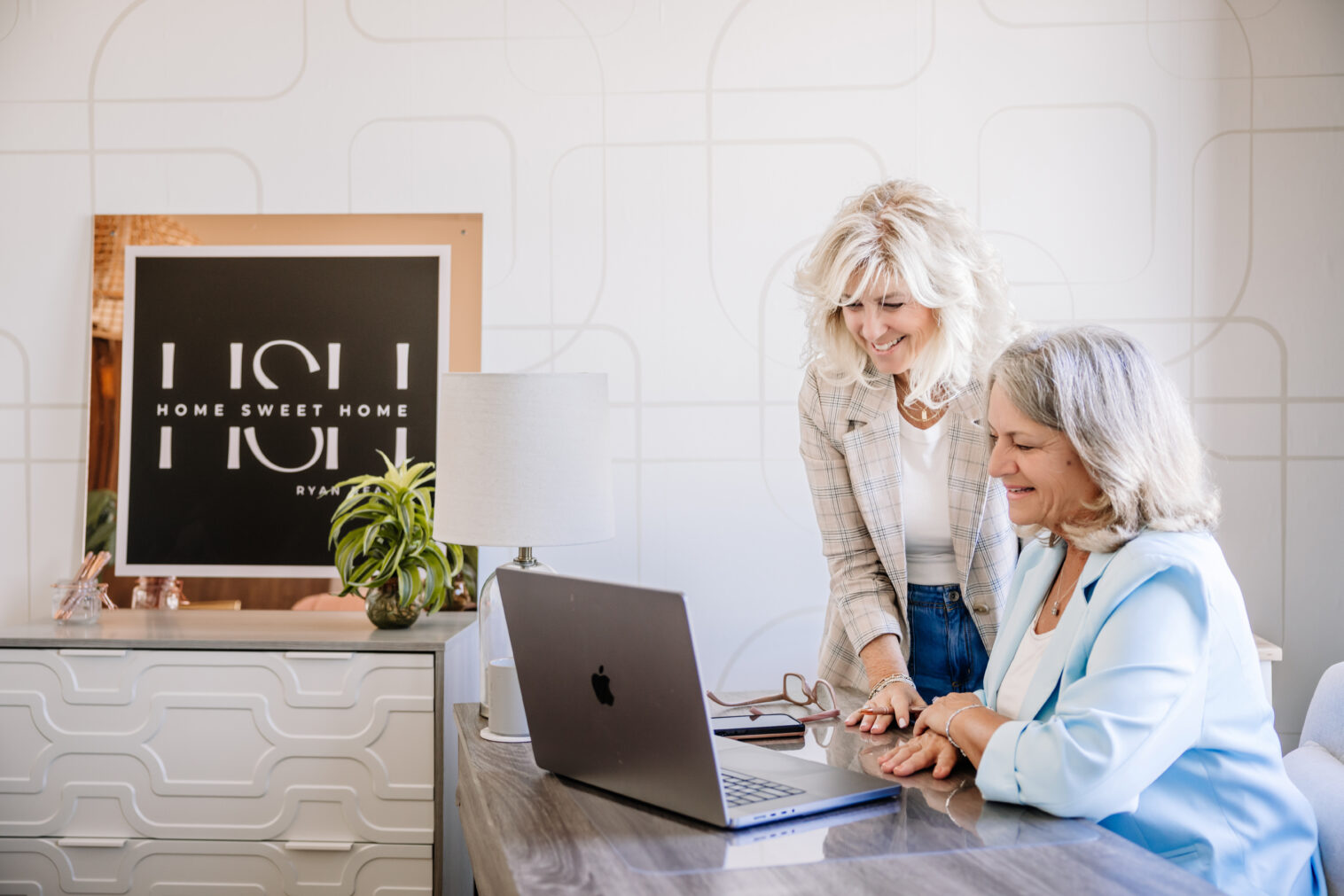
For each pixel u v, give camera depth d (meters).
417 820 2.40
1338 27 2.73
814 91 2.79
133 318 2.84
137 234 2.84
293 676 2.40
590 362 2.82
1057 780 1.17
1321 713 1.73
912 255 1.75
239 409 2.83
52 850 2.43
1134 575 1.24
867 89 2.79
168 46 2.83
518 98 2.81
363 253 2.83
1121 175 2.76
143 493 2.82
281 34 2.82
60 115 2.83
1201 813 1.26
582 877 1.03
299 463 2.82
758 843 1.12
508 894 1.06
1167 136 2.75
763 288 2.81
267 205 2.84
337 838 2.41
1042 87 2.77
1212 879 1.24
